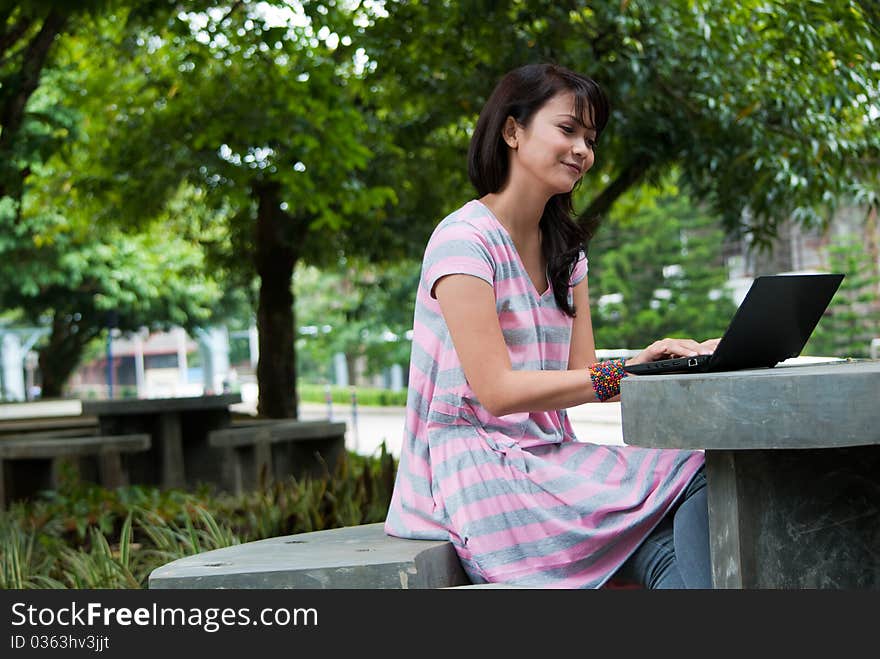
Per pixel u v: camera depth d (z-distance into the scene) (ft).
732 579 6.82
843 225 70.03
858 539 6.88
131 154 36.88
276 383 40.42
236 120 30.63
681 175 27.91
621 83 22.77
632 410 6.70
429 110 29.53
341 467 19.24
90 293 81.20
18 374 134.62
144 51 36.60
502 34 23.91
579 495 7.76
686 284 80.38
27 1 20.61
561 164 8.15
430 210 39.14
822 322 65.57
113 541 19.16
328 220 32.45
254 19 27.22
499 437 8.06
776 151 23.63
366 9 26.89
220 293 87.71
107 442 24.64
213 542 16.11
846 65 20.63
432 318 8.20
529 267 8.48
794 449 6.82
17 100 23.35
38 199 43.50
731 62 23.09
